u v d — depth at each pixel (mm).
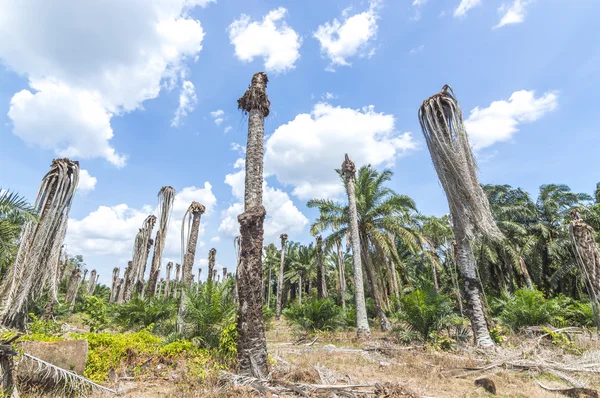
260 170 7805
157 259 17203
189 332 9453
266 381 5875
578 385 6016
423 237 17641
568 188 24469
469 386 6246
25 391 4832
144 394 5496
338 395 5281
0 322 7023
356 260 14812
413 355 9016
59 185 8414
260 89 8367
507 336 11453
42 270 7930
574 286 22922
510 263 24516
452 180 9453
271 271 43000
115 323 15289
